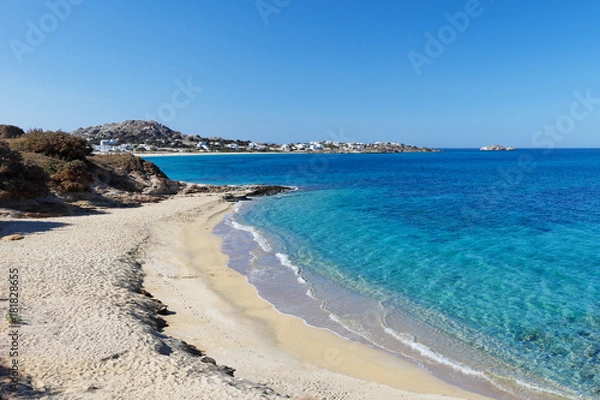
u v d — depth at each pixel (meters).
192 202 41.44
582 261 19.94
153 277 17.42
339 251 22.69
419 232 27.23
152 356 9.50
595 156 186.38
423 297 15.74
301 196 48.84
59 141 39.88
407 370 10.75
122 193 39.81
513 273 18.33
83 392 7.64
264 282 17.69
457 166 111.00
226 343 11.95
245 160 139.62
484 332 12.77
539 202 40.88
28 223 25.73
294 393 9.12
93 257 18.00
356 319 13.91
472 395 9.61
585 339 12.11
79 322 10.99
